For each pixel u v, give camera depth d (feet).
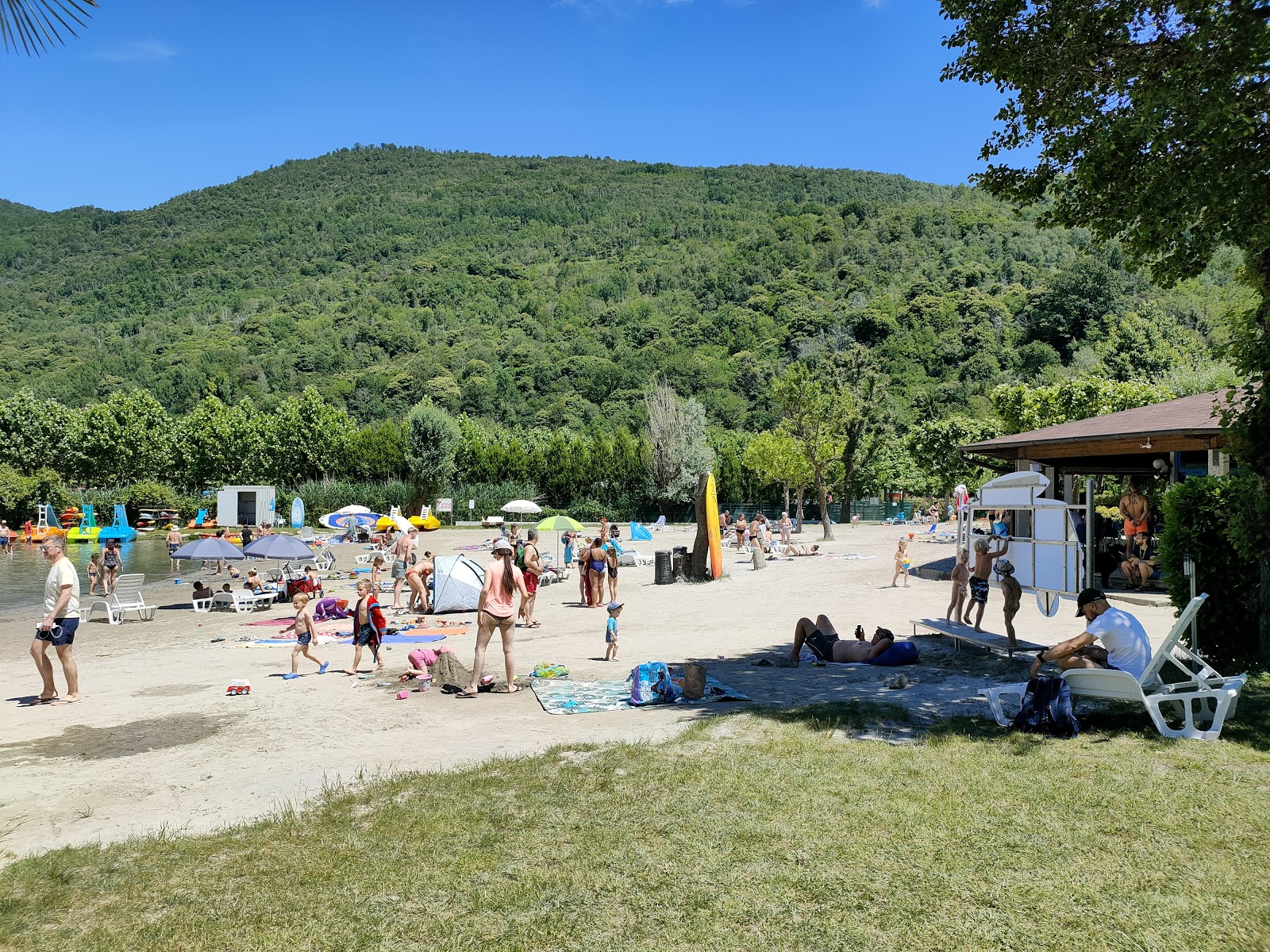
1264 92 25.00
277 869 15.51
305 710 30.40
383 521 155.53
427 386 391.86
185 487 230.68
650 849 15.69
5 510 177.58
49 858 16.53
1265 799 16.98
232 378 409.08
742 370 375.25
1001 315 346.95
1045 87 29.45
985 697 27.14
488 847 16.08
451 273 613.52
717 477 226.38
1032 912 12.92
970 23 30.50
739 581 77.61
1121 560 64.69
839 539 128.06
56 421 209.97
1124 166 27.71
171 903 14.37
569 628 52.11
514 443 235.61
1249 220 25.38
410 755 23.47
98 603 73.82
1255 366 27.68
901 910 13.12
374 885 14.69
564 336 474.49
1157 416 60.13
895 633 44.06
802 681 31.86
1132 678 21.72
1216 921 12.42
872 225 558.56
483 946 12.63
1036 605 53.67
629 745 22.75
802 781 18.98
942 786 18.37
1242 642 30.14
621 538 156.35
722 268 542.98
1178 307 205.36
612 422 357.00
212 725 28.43
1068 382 114.11
